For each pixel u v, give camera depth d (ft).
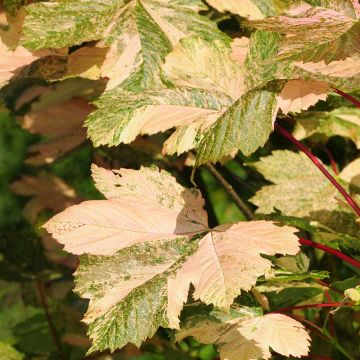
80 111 3.34
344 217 2.65
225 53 2.34
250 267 2.20
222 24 2.88
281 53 2.20
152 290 2.21
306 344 2.26
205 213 2.36
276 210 2.60
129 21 2.40
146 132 2.28
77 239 2.27
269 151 3.05
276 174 2.73
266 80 2.31
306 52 2.20
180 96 2.32
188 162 2.79
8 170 8.60
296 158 2.74
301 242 2.40
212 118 2.30
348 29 2.23
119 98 2.32
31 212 3.80
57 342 3.41
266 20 2.25
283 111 2.27
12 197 8.32
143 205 2.35
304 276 2.30
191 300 2.42
